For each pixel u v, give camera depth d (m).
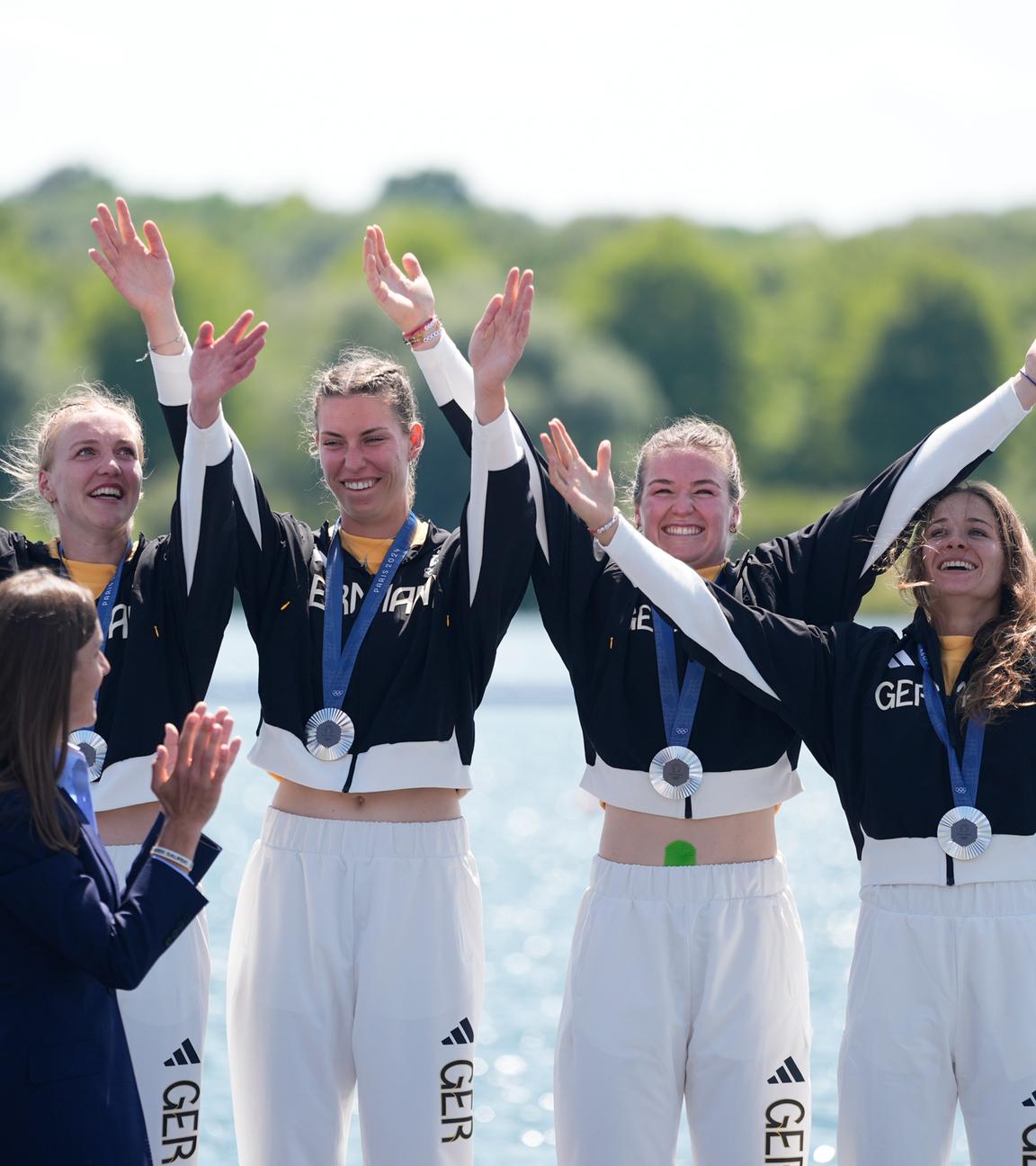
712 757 19.06
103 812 19.09
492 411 19.02
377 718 19.27
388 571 19.94
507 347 18.94
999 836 17.92
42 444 20.17
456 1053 18.83
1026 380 19.42
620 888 18.89
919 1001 17.73
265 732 19.64
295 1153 18.47
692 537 19.95
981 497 19.02
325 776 19.12
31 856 14.20
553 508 20.05
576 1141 18.53
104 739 19.14
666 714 19.20
